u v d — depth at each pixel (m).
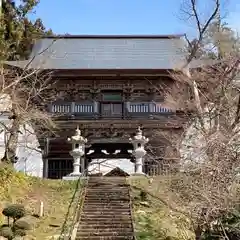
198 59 28.41
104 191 23.39
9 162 26.05
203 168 12.84
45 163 33.94
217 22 26.59
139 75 34.75
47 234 18.27
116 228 19.02
